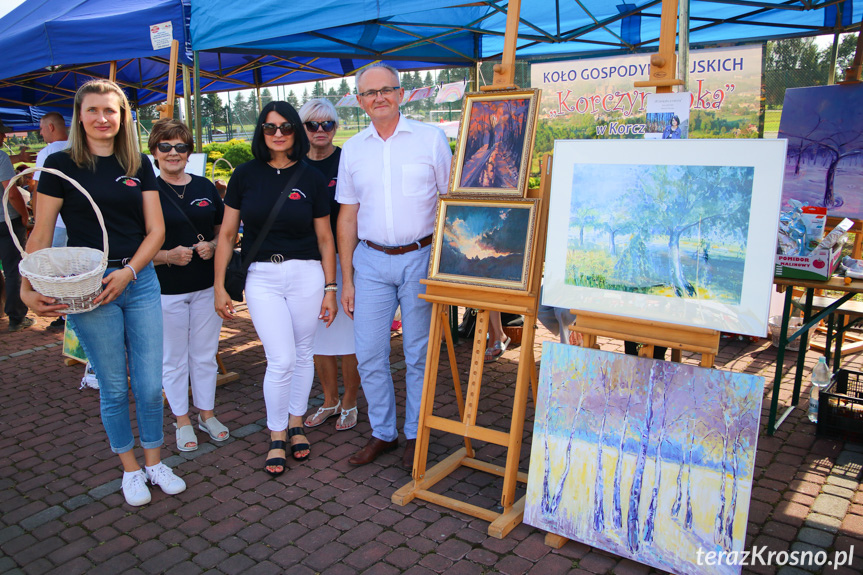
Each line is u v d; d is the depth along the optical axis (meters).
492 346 5.46
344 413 3.97
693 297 2.38
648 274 2.47
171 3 5.18
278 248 3.33
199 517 3.02
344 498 3.15
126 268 2.81
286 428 3.52
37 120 12.22
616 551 2.54
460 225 3.00
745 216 2.28
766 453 3.48
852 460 3.37
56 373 5.29
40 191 2.76
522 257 2.82
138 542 2.83
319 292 3.46
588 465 2.62
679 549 2.40
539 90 2.89
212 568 2.63
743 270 2.29
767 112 8.52
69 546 2.82
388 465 3.49
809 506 2.94
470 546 2.72
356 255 3.37
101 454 3.75
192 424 4.17
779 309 5.58
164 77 9.36
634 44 7.07
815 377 3.96
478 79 8.37
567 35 6.88
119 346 2.91
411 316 3.30
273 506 3.10
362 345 3.37
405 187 3.14
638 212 2.47
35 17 6.87
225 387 4.82
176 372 3.68
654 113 2.69
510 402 4.37
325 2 4.09
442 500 3.04
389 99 3.06
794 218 3.51
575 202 2.59
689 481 2.40
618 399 2.57
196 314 3.71
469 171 3.02
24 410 4.50
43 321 7.08
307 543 2.78
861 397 3.70
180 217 3.57
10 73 6.21
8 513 3.12
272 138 3.21
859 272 3.42
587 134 6.40
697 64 5.77
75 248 2.71
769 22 6.12
